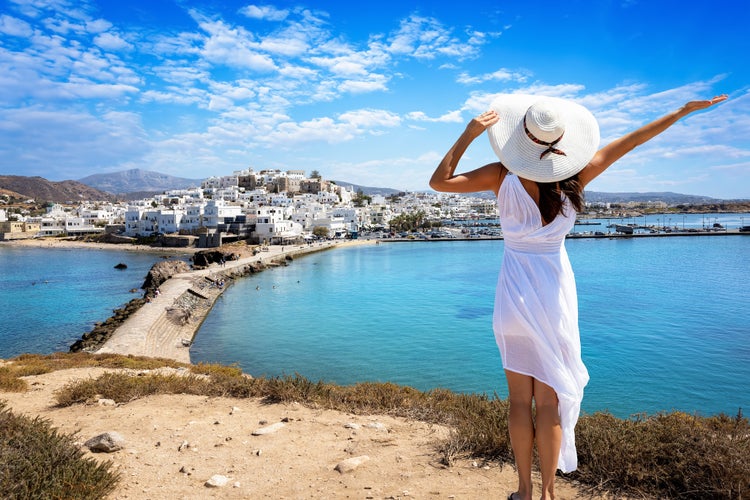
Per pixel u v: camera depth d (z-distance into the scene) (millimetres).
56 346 39531
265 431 5855
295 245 140750
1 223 166000
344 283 75750
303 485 4129
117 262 107312
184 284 64312
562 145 2473
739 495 3490
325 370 32125
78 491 3795
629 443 4312
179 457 4965
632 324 43688
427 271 88188
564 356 2635
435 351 36312
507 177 2641
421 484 4062
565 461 2693
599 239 161750
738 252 111500
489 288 67188
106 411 7465
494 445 4797
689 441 4188
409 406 7457
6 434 4879
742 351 35000
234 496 3941
